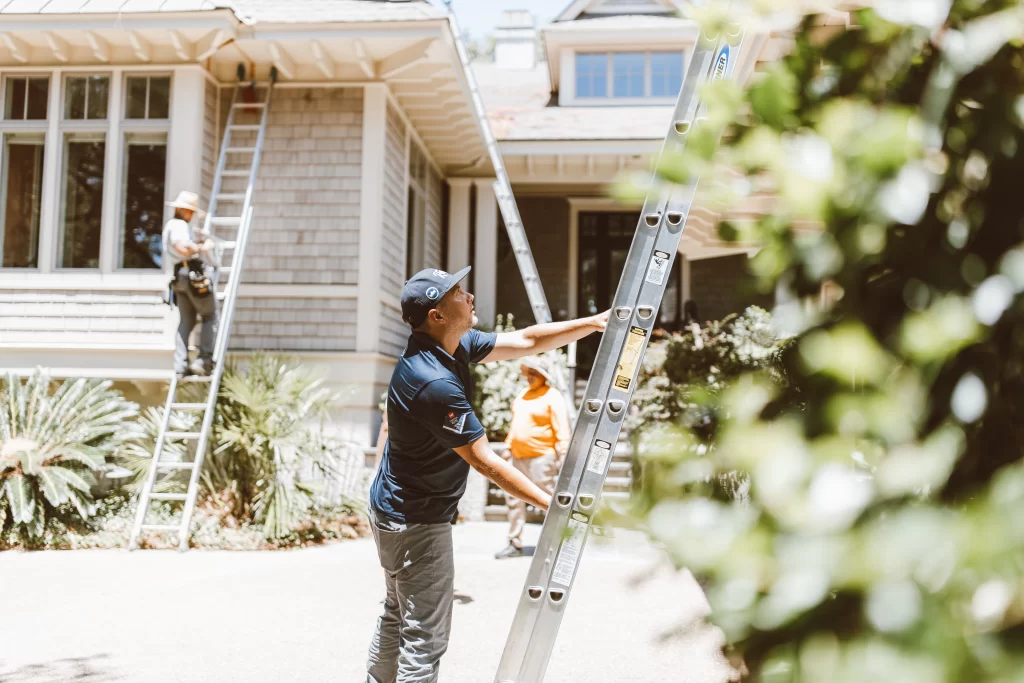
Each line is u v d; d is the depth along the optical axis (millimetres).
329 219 9375
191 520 7453
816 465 759
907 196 806
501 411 9742
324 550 7234
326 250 9344
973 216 907
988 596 653
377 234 9297
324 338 9250
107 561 6598
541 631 2188
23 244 9102
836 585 682
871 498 729
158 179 9000
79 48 9016
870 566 671
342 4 9586
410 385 2707
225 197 8812
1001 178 906
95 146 9078
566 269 14211
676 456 864
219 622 4816
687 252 8375
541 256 14250
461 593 5637
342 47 8977
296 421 7867
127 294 8812
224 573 6184
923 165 864
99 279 8836
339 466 8773
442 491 2771
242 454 7707
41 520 7203
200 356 7699
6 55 9070
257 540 7266
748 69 3242
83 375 8703
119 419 8008
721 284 13922
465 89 10242
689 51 14375
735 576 739
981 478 865
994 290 818
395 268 10242
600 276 14383
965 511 727
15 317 8891
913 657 624
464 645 4398
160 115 9023
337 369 9133
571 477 2227
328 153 9438
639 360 2197
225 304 7902
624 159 12188
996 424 878
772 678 716
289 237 9383
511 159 12398
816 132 871
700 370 8023
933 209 895
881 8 916
